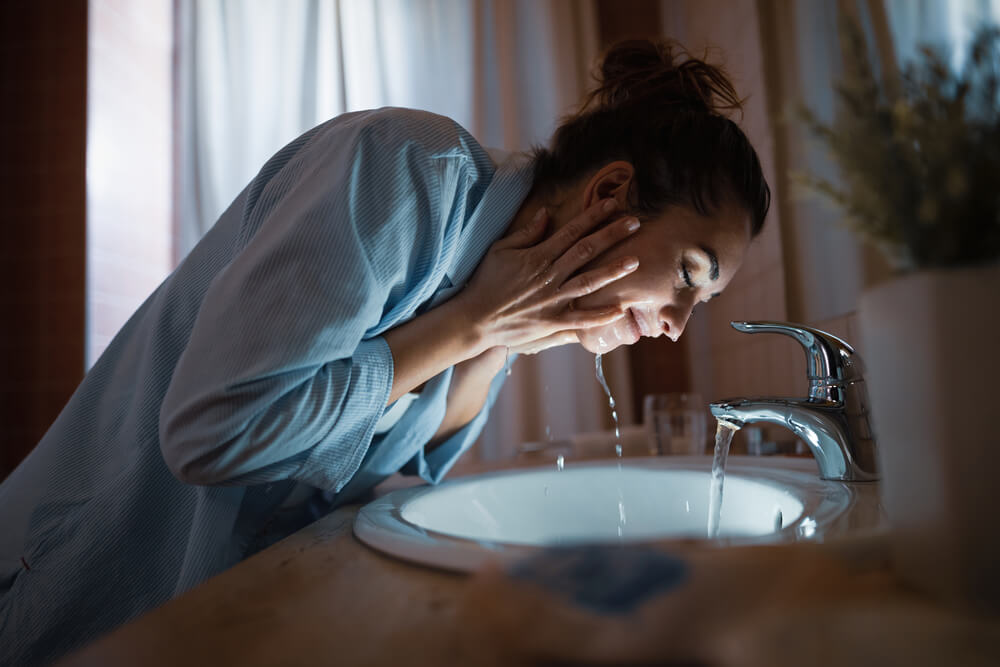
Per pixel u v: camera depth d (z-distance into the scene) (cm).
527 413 239
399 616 27
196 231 265
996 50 27
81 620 63
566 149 77
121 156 261
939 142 25
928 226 26
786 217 136
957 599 22
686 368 246
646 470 78
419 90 255
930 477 24
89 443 67
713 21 195
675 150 69
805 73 132
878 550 30
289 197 59
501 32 251
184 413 51
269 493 67
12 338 248
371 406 58
